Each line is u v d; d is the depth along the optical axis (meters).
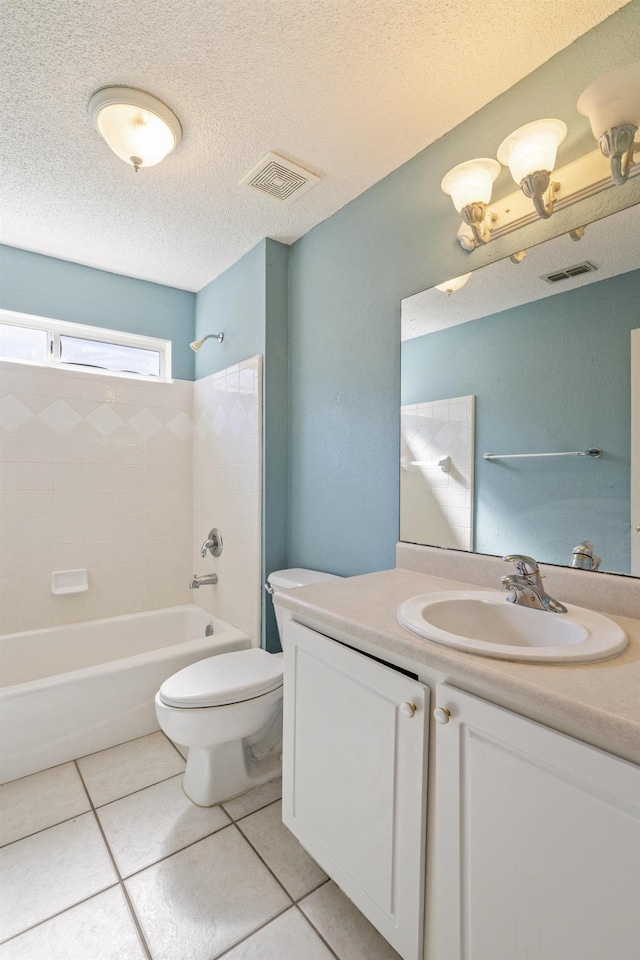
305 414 2.22
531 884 0.72
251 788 1.66
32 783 1.67
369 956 1.07
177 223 2.14
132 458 2.73
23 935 1.11
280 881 1.27
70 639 2.41
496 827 0.77
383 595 1.29
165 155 1.58
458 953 0.83
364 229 1.89
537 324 1.29
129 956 1.06
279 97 1.40
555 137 1.15
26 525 2.38
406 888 0.93
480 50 1.25
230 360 2.59
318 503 2.13
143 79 1.33
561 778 0.68
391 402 1.77
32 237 2.27
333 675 1.13
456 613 1.19
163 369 2.99
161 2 1.11
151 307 2.84
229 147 1.63
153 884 1.25
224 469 2.60
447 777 0.85
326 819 1.15
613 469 1.14
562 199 1.23
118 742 1.93
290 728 1.30
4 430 2.31
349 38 1.21
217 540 2.66
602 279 1.17
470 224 1.34
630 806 0.61
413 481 1.64
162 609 2.77
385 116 1.49
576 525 1.21
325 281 2.09
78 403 2.54
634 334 1.11
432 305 1.59
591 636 0.91
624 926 0.62
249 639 2.31
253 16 1.15
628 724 0.61
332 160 1.70
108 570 2.64
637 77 1.00
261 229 2.19
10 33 1.18
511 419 1.35
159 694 1.56
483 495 1.42
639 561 1.10
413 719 0.91
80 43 1.21
